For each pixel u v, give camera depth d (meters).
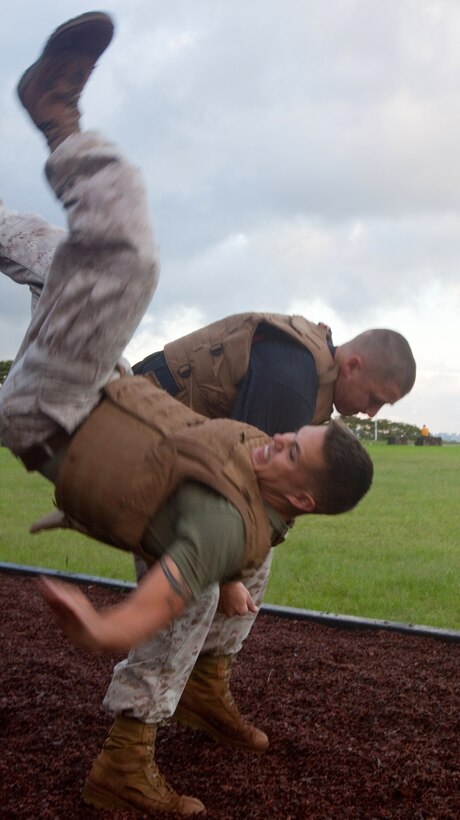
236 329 2.92
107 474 2.24
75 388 2.25
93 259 2.19
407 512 10.66
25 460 2.39
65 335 2.21
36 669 3.99
